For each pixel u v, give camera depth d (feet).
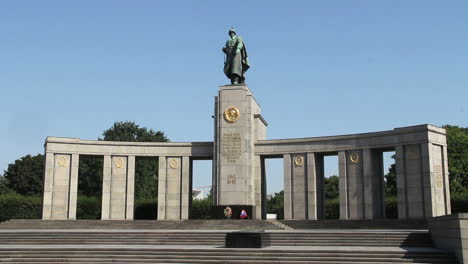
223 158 155.53
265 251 81.87
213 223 130.11
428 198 132.36
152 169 268.21
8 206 188.96
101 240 104.99
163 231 109.81
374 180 144.66
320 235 99.71
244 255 82.02
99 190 255.29
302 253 81.15
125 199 160.15
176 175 163.32
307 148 153.99
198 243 101.71
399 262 76.84
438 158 138.21
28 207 192.13
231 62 162.71
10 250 85.87
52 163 155.94
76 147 159.12
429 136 134.72
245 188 152.87
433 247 90.12
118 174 161.48
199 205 218.59
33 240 105.09
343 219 140.97
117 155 161.99
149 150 163.73
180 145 164.25
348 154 148.25
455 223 77.30
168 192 162.20
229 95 158.92
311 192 151.53
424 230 111.65
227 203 152.56
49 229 126.41
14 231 112.06
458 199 175.52
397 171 138.51
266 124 176.14
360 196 144.36
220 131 157.58
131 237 105.29
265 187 164.35
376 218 142.72
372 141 144.05
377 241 95.14
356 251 80.59
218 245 98.37
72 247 89.25
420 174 135.13
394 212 182.29
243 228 126.21
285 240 99.86
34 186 265.95
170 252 84.17
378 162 148.87
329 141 151.12
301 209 152.15
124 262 82.12
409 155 137.69
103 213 157.99
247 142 155.74
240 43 164.04
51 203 153.99
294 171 154.92
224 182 153.99
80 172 255.70
